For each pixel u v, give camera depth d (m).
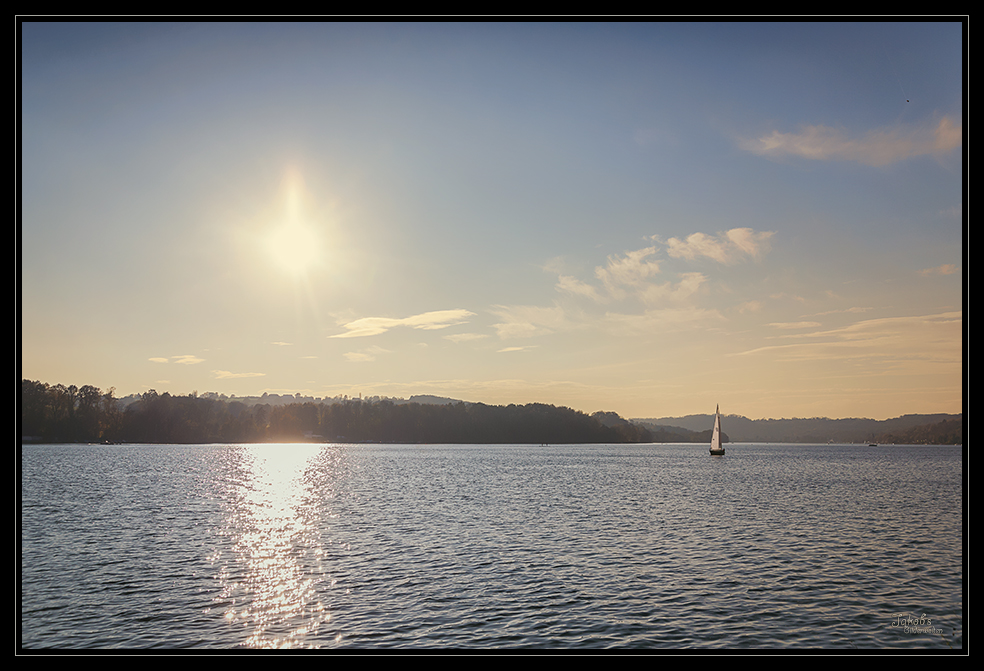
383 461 156.12
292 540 37.44
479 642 19.67
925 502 60.47
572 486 80.44
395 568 29.38
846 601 24.06
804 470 124.56
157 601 23.75
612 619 21.86
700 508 55.22
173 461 132.62
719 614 22.47
